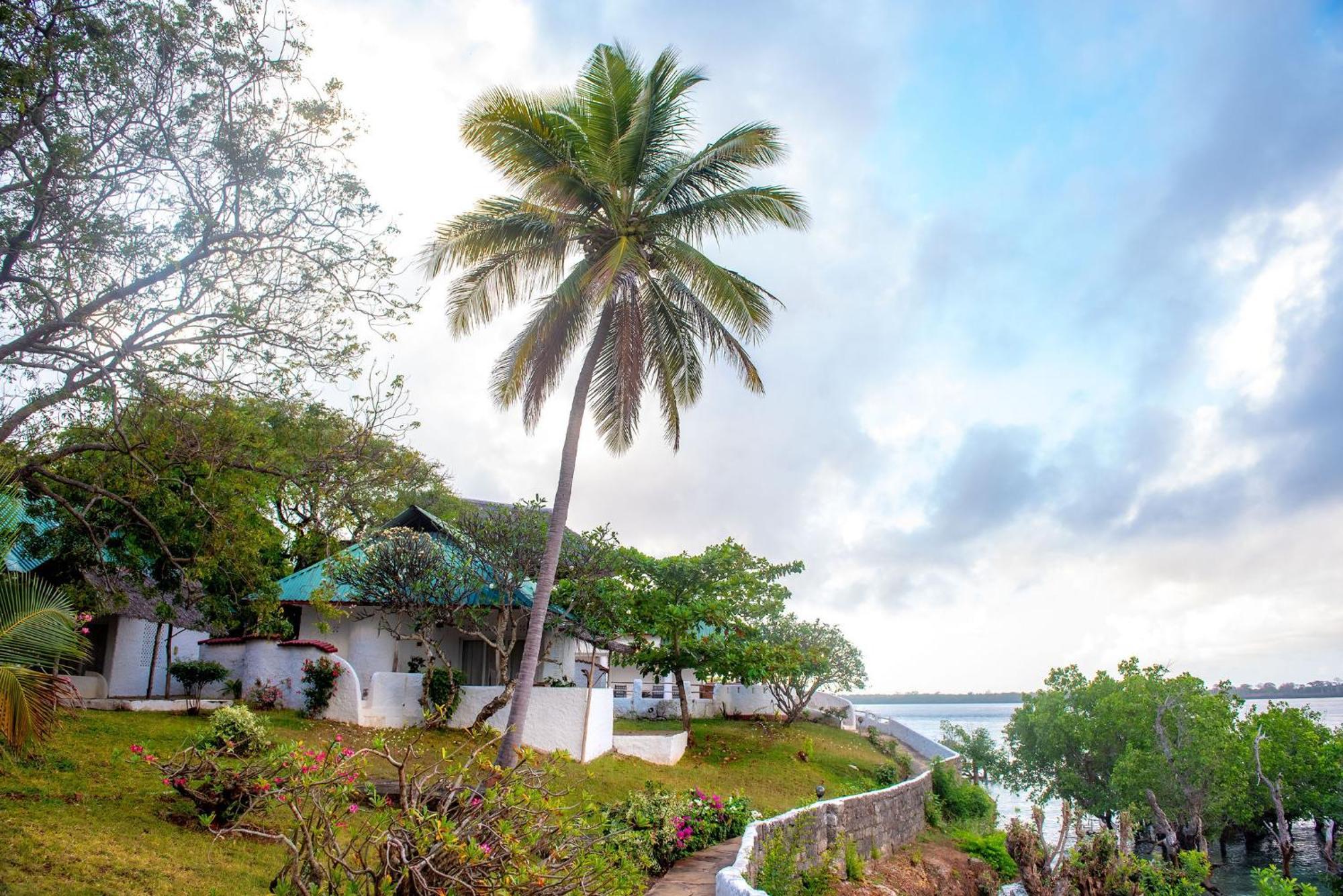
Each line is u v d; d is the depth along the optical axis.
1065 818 19.28
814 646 30.56
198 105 13.12
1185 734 37.19
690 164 20.06
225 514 15.90
